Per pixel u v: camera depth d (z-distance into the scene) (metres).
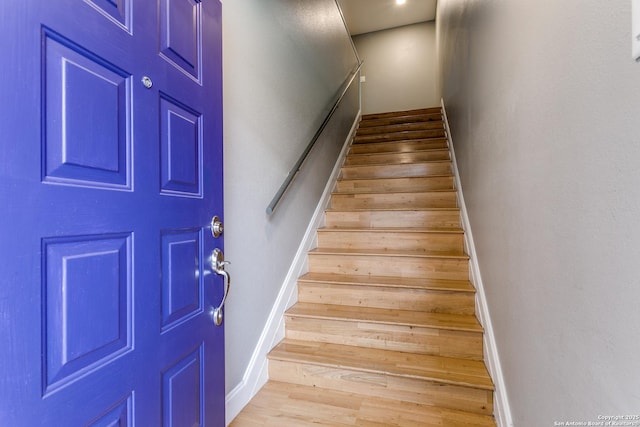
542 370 0.91
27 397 0.50
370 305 2.06
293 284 2.14
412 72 5.46
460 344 1.71
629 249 0.54
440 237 2.32
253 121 1.70
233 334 1.49
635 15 0.51
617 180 0.57
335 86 3.42
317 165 2.74
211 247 1.03
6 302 0.48
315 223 2.61
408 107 5.46
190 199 0.93
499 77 1.31
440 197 2.74
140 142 0.74
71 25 0.58
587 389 0.68
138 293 0.73
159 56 0.81
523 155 1.04
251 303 1.66
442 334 1.73
